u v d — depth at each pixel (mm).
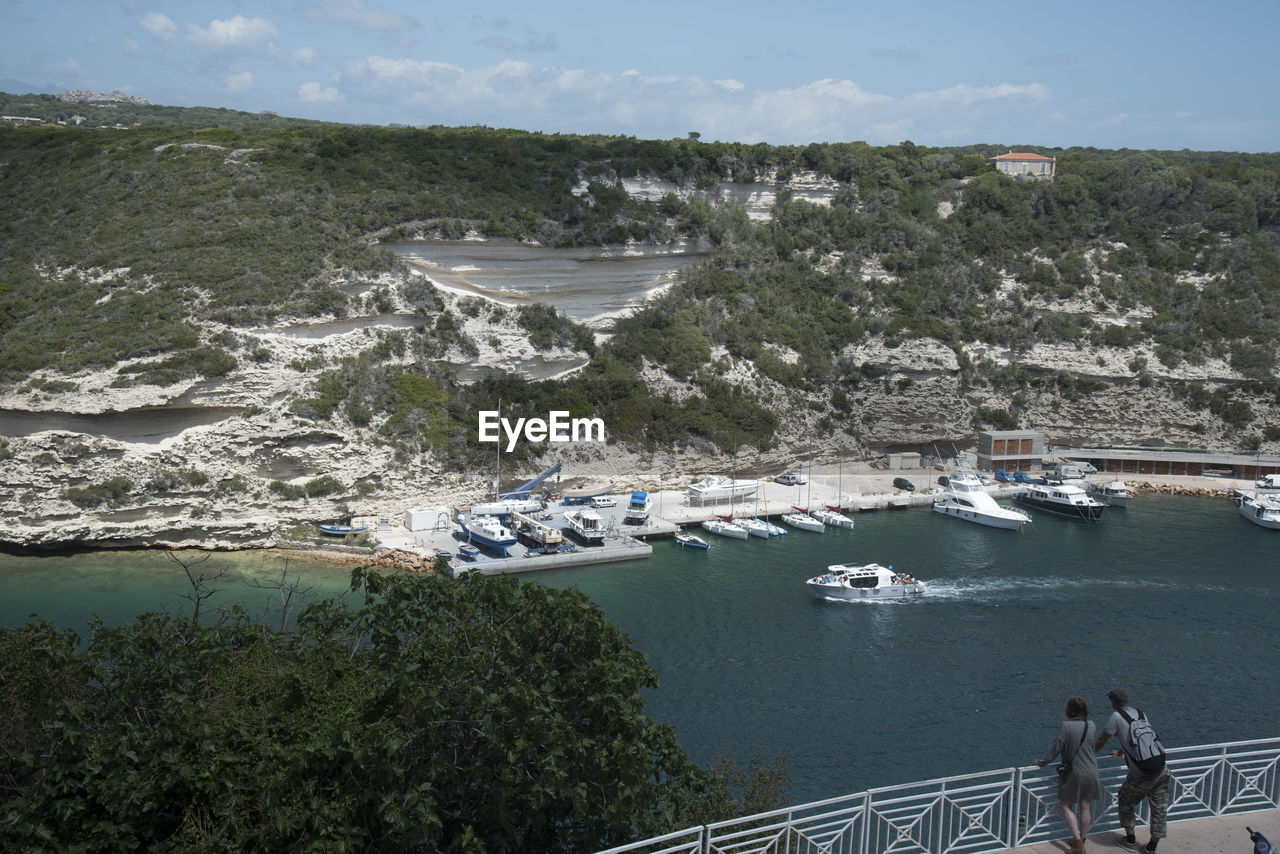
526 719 21609
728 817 25750
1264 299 124188
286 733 20438
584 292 107438
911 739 47219
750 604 68500
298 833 19422
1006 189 133875
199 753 19844
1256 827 19578
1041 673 55594
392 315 92000
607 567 78500
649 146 123750
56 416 74250
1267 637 61625
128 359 76938
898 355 113125
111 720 21453
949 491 102188
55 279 87750
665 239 111750
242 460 79438
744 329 114125
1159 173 135375
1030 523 94625
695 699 51812
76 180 103688
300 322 85438
